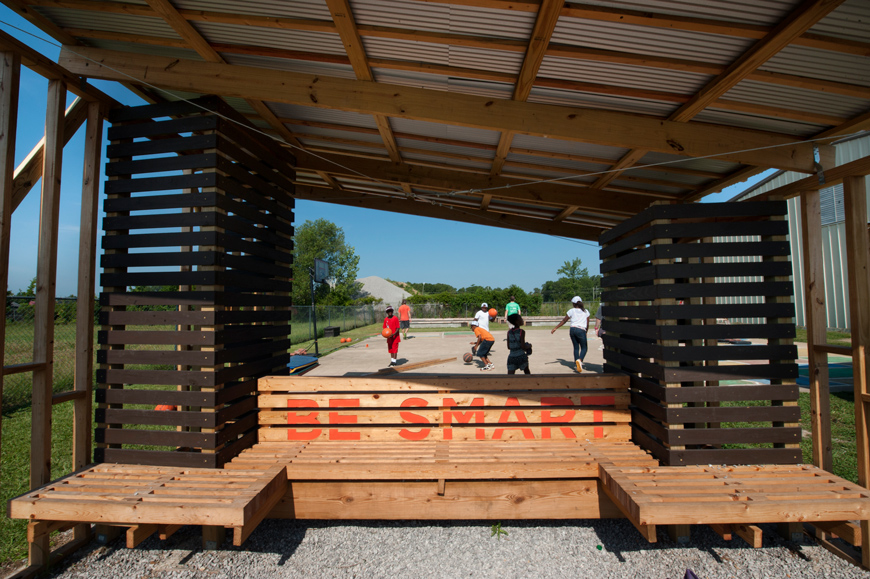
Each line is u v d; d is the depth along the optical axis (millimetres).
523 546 3084
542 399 3809
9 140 2836
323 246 56781
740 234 3346
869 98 2939
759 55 2611
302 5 2791
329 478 3143
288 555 3006
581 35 2713
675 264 3350
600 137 3402
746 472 3111
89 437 3381
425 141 4484
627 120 3414
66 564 2926
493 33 2811
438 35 2879
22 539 3271
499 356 12852
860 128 3219
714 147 3412
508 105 3408
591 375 3891
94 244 3447
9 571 2912
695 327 3316
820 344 3316
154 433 3301
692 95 3178
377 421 3822
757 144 3436
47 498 2744
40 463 3023
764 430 3295
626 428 3838
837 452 4695
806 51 2609
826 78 2814
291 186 4609
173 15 2934
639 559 2926
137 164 3430
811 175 3414
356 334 22938
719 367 3309
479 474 3115
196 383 3256
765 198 3387
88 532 3182
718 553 2986
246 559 2961
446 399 3789
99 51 3467
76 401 3354
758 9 2363
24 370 2904
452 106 3410
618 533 3234
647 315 3562
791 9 2346
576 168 4621
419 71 3309
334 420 3836
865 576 2730
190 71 3422
